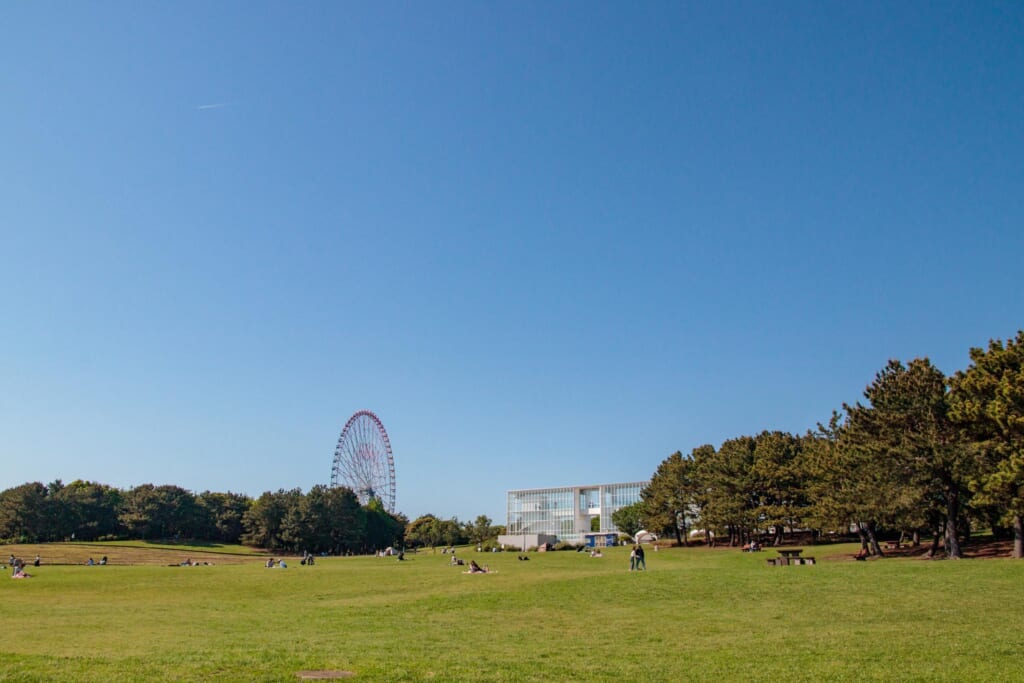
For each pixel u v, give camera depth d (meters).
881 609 34.69
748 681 20.06
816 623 31.61
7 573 78.12
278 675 19.19
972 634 27.19
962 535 86.00
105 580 70.06
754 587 45.31
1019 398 51.75
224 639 28.66
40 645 25.62
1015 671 21.00
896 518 68.94
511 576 66.12
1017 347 56.06
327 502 190.25
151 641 27.56
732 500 108.25
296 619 37.53
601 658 23.94
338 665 21.22
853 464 72.81
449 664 22.16
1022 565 48.69
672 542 149.75
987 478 56.03
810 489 87.81
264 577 73.44
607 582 51.28
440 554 155.62
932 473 61.78
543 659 23.75
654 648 26.30
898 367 69.12
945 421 62.69
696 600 41.53
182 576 75.75
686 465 137.75
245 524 194.12
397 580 67.00
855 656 23.62
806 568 56.53
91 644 26.17
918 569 50.47
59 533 188.38
